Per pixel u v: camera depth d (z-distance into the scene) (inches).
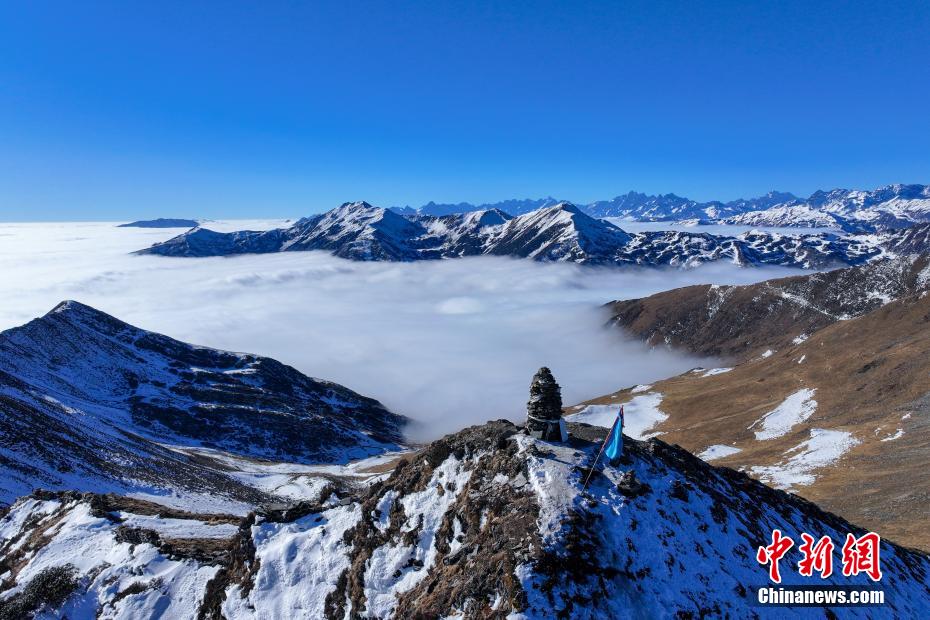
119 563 1355.8
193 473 3673.7
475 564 903.7
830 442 2935.5
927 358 3412.9
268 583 1133.7
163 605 1216.8
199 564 1301.7
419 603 918.4
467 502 1057.5
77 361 6166.3
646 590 852.6
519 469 1083.3
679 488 1079.0
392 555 1075.9
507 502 1006.4
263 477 4407.0
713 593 890.1
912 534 1743.4
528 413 1232.2
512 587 815.1
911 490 2049.7
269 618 1069.1
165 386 6505.9
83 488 2691.9
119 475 3053.6
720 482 1245.1
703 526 1025.5
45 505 1822.1
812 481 2507.4
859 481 2317.9
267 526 1269.7
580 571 848.3
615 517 952.3
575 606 804.0
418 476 1226.6
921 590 1243.8
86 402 5310.0
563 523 919.0
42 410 3654.0
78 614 1251.8
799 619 931.3
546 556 853.8
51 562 1438.2
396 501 1189.7
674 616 826.8
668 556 916.0
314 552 1168.2
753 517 1160.8
